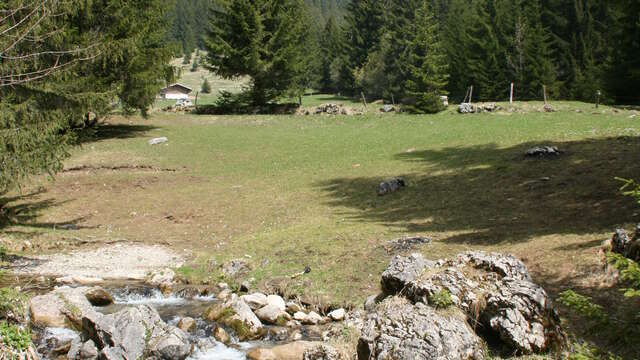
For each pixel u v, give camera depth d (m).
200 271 15.73
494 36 53.69
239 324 11.41
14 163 17.16
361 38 79.12
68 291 12.60
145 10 36.25
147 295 14.05
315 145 32.69
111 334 9.65
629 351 7.37
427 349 7.15
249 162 30.12
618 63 40.56
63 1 18.41
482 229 15.13
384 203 20.41
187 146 33.75
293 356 9.95
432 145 29.27
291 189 24.31
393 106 42.22
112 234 20.20
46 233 19.73
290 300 12.98
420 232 15.76
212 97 95.25
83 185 26.66
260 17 47.25
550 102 37.66
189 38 192.38
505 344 7.84
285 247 16.34
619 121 28.48
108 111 34.28
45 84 19.64
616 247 10.88
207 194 24.78
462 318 8.09
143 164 29.66
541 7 57.31
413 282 8.95
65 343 10.57
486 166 22.89
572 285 10.40
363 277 13.18
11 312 9.91
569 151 22.52
